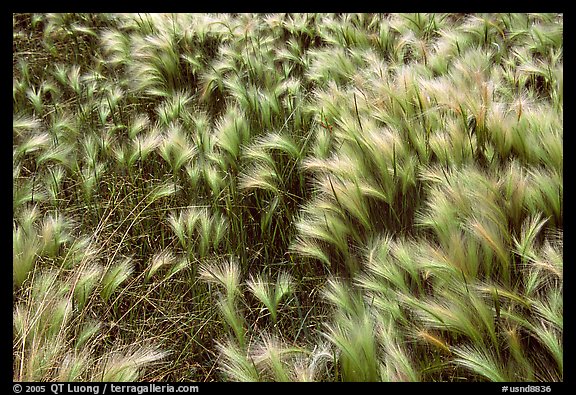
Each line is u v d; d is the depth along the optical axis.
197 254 2.17
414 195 2.14
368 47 3.56
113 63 4.02
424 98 2.38
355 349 1.35
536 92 2.68
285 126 2.66
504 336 1.48
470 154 2.10
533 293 1.61
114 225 2.42
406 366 1.33
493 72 2.71
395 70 3.04
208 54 4.12
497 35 3.46
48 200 2.41
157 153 2.81
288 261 2.15
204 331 1.93
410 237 1.94
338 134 2.30
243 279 2.10
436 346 1.50
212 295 2.00
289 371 1.39
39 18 4.82
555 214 1.80
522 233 1.64
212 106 3.38
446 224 1.72
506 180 1.88
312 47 3.92
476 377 1.49
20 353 1.57
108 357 1.60
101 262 2.23
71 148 2.71
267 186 2.20
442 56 2.99
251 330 1.84
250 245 2.28
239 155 2.52
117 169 2.77
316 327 1.82
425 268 1.58
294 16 4.11
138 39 3.88
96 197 2.51
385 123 2.50
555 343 1.36
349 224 1.95
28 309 1.71
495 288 1.49
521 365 1.37
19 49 4.54
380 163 2.06
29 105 3.71
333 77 3.04
